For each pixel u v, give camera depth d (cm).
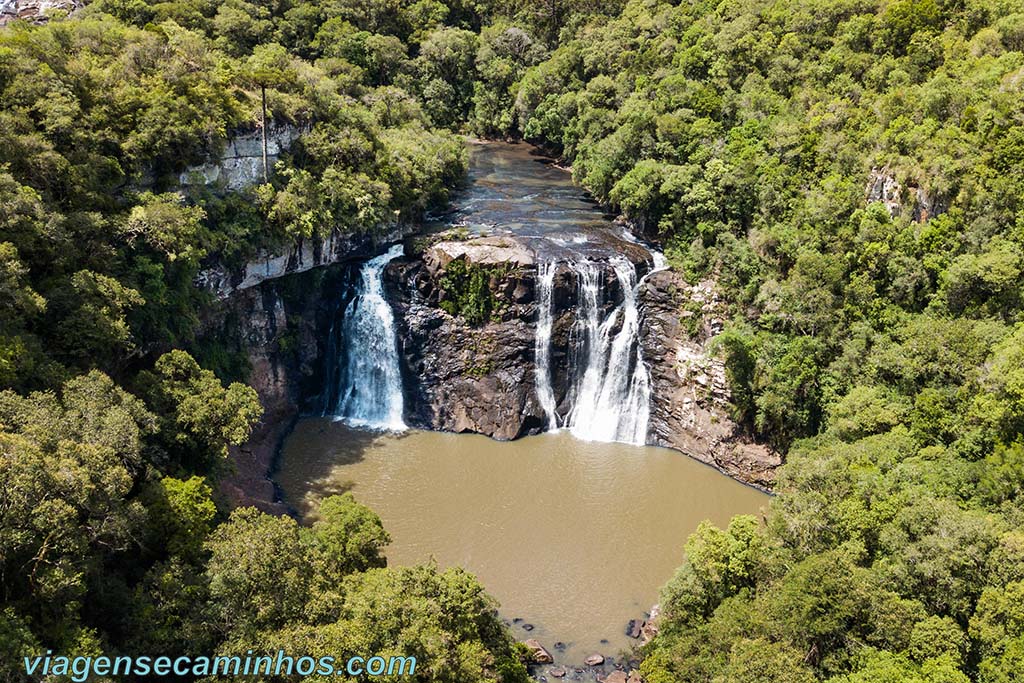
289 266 6700
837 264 6269
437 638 3244
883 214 6250
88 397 3866
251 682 3009
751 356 6216
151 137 5603
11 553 2917
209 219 6028
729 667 3562
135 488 3984
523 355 6888
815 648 3684
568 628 4559
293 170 6800
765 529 4566
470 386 6888
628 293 7031
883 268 6094
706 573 4272
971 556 3750
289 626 3234
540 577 4962
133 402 4131
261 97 6756
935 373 5281
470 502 5734
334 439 6669
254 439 6288
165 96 5762
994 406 4697
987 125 5884
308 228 6600
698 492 6034
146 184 5700
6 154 4725
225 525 3694
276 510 5375
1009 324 5344
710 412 6488
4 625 2766
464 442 6700
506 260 6856
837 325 6081
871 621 3653
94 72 5700
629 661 4316
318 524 4412
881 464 4806
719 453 6356
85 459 3309
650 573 5047
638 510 5744
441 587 3559
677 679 3859
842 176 6825
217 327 6216
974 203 5762
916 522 4019
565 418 7038
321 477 5969
